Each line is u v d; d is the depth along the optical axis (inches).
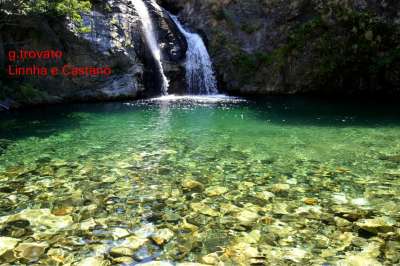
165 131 405.4
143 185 228.5
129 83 663.8
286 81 767.1
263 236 162.4
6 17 528.4
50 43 596.1
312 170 258.7
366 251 149.2
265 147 328.8
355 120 471.8
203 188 223.1
